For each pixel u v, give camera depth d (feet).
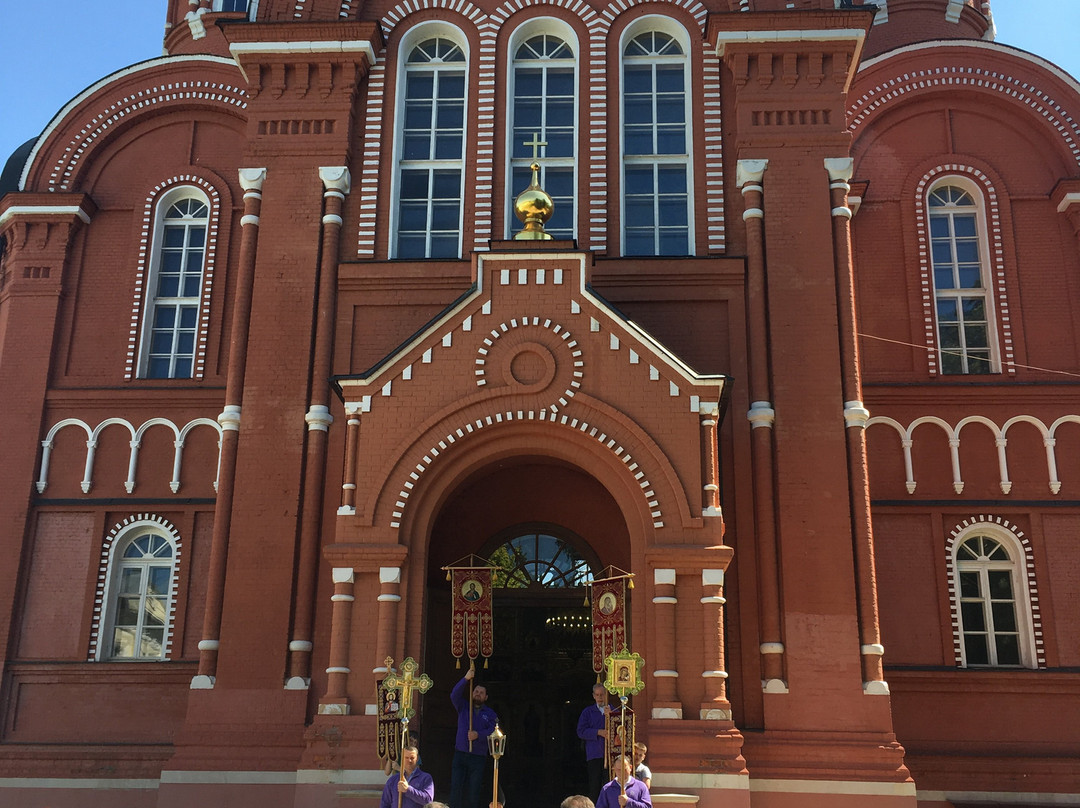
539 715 70.08
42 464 76.13
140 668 71.46
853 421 65.26
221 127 83.71
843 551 63.10
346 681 58.03
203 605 73.51
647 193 73.05
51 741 70.38
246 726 61.62
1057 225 80.74
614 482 60.49
